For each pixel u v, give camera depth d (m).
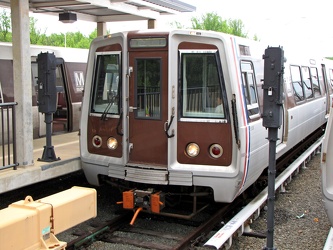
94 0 8.69
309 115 11.49
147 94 6.35
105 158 6.74
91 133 6.97
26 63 6.61
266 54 4.85
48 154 7.15
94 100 6.95
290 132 9.06
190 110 6.20
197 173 6.08
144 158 6.44
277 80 4.81
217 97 6.08
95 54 6.85
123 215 6.82
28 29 6.63
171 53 6.11
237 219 6.06
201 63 6.12
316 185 8.94
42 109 7.02
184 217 6.25
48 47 10.24
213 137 6.09
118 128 6.55
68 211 4.50
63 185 8.83
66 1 9.46
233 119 5.97
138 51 6.31
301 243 5.90
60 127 10.52
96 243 5.92
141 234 6.31
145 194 6.20
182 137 6.20
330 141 5.14
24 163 6.65
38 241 4.13
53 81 7.00
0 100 8.54
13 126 6.51
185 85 6.20
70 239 6.09
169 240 6.10
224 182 6.03
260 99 7.20
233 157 6.03
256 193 8.04
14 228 3.85
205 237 6.10
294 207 7.50
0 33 22.39
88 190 4.91
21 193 8.22
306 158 10.78
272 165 5.00
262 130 6.90
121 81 6.49
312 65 13.04
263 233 6.21
